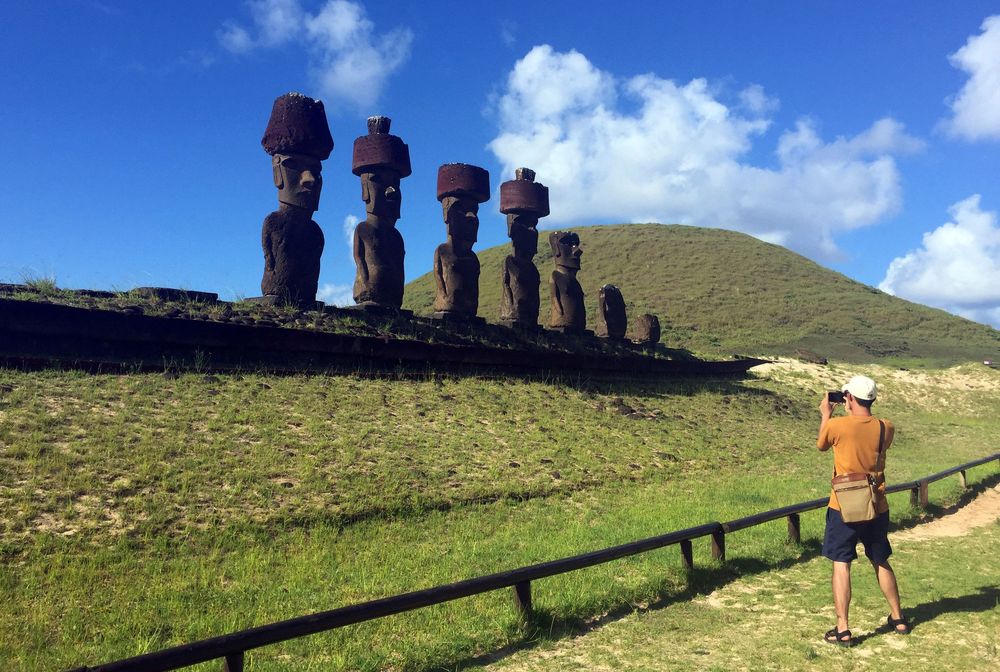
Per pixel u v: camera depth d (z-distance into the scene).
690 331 43.16
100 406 10.13
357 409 12.77
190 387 11.58
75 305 12.24
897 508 10.59
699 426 17.59
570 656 5.40
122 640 5.54
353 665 5.16
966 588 6.63
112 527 7.52
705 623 6.02
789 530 8.60
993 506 11.74
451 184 19.11
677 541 7.13
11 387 9.96
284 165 15.38
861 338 43.53
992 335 48.12
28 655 5.23
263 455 9.91
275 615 6.11
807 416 21.91
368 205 17.39
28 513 7.34
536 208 21.27
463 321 18.64
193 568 7.04
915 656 5.08
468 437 12.87
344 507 9.09
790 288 53.72
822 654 5.22
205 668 5.02
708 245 62.56
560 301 22.47
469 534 8.92
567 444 13.80
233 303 14.76
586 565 6.29
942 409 27.98
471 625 5.87
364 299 17.05
